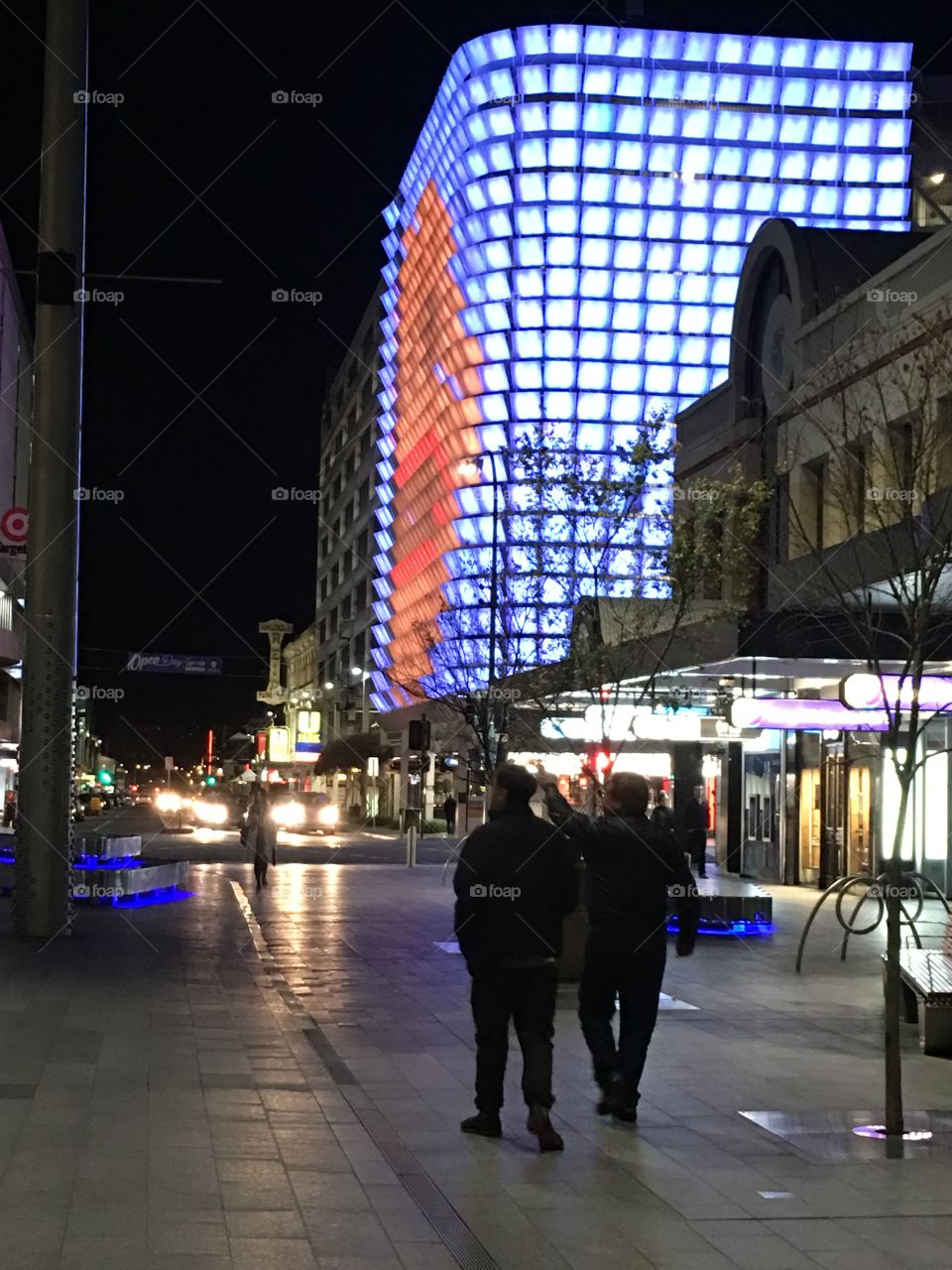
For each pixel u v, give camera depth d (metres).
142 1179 6.59
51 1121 7.61
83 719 119.19
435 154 80.75
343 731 109.31
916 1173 7.15
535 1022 7.66
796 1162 7.36
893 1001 7.91
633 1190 6.78
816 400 18.20
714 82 76.00
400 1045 10.61
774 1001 13.31
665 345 74.81
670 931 19.22
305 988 13.47
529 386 73.88
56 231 15.92
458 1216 6.28
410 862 34.09
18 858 16.41
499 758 18.95
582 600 16.78
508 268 74.12
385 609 92.06
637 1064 8.20
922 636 8.50
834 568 15.53
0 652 57.91
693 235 75.38
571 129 74.75
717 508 16.66
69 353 16.27
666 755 33.69
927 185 77.62
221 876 29.55
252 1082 8.91
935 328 11.98
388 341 92.69
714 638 20.69
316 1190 6.57
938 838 25.41
